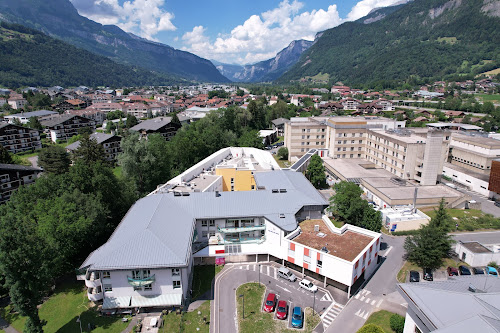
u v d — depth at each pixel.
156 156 98.69
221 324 44.50
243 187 83.69
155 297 46.12
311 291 51.16
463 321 28.25
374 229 65.62
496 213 82.56
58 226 52.56
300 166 101.38
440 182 100.38
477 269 57.72
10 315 49.56
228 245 59.09
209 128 144.38
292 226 56.06
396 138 104.38
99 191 66.12
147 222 51.16
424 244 56.88
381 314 46.03
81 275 51.84
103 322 45.31
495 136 123.62
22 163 114.75
